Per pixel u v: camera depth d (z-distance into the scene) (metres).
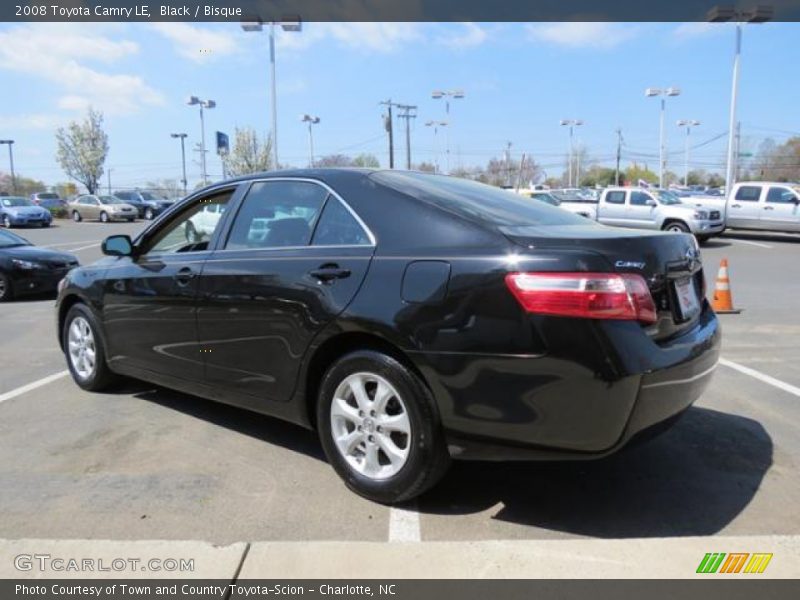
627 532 3.14
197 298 4.13
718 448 4.13
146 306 4.55
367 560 2.77
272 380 3.76
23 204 34.56
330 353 3.56
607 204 22.97
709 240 22.83
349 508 3.36
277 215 3.94
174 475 3.75
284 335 3.63
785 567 2.72
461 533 3.12
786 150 93.75
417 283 3.13
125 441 4.28
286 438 4.33
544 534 3.12
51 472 3.79
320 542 2.90
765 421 4.61
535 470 3.83
